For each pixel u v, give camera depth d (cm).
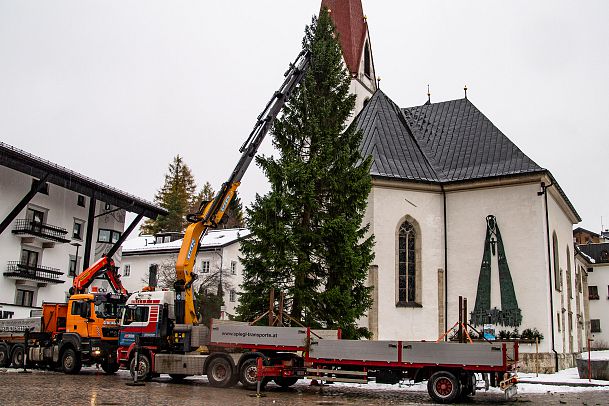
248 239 2725
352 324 2684
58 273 4541
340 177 2777
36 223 4384
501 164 3631
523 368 3275
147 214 4984
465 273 3534
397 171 3622
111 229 5216
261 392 1969
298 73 2869
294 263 2598
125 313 2375
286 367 1998
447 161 3822
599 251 8038
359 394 2012
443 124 4094
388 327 3372
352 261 2636
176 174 9619
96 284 5038
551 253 3462
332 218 2711
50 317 2808
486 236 3503
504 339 3312
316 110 2895
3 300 4197
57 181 4216
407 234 3566
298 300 2619
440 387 1820
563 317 3697
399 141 3875
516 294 3391
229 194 2511
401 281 3500
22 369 2806
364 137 3847
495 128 3869
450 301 3544
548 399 1969
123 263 6512
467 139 3897
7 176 4188
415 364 1878
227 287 5747
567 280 4041
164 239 6838
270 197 2672
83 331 2622
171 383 2219
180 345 2264
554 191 3669
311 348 2019
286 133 2883
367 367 1956
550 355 3272
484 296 3441
